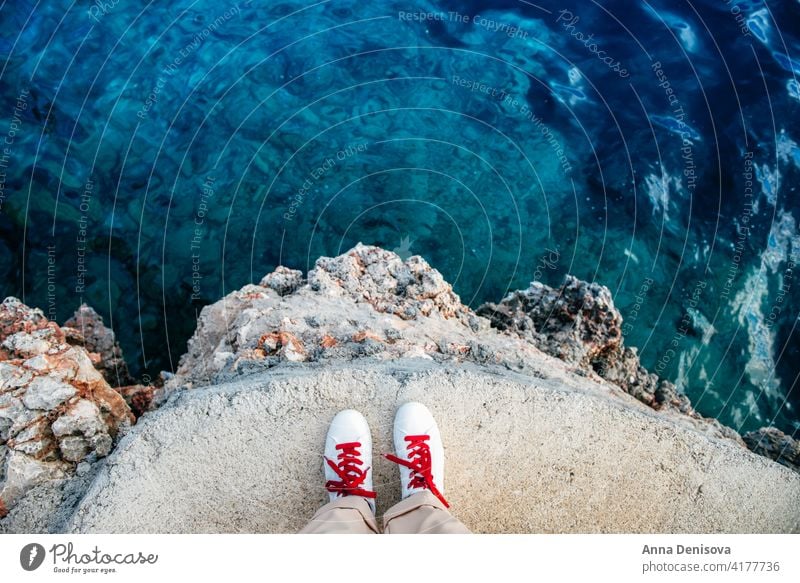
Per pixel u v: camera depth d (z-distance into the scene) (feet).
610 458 10.27
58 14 16.15
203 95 16.26
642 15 16.83
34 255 14.89
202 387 11.12
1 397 10.46
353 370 10.74
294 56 16.71
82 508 9.34
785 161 15.57
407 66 16.79
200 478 9.72
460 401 10.53
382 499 10.11
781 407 14.48
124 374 14.42
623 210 15.75
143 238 15.31
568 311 14.82
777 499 10.20
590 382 12.69
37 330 12.18
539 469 10.12
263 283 14.49
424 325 13.16
